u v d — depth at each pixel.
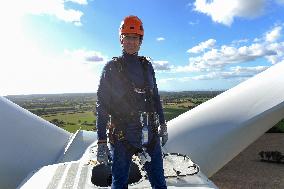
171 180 4.37
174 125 7.30
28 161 6.41
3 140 6.52
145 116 3.04
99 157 3.07
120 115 3.02
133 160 4.82
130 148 3.01
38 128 7.37
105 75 3.07
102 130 3.08
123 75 3.04
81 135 7.60
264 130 6.75
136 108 3.02
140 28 3.08
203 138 6.68
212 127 6.81
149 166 3.20
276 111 6.49
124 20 3.09
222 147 6.54
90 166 4.92
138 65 3.13
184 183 4.29
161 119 3.37
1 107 7.31
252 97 7.09
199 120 7.14
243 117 6.66
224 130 6.63
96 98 3.12
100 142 3.08
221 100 7.59
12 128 6.87
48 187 4.25
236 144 6.58
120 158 3.04
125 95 3.03
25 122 7.30
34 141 6.88
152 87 3.18
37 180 4.61
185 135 6.86
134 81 3.06
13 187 6.09
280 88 6.92
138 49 3.15
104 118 3.07
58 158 6.75
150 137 3.07
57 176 4.64
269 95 6.87
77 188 4.17
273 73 7.72
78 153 6.77
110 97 3.07
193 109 7.88
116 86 3.04
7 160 6.25
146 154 3.02
